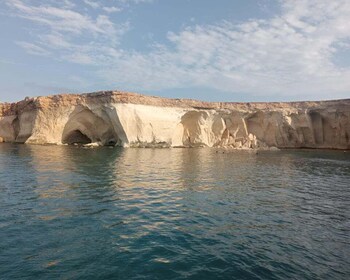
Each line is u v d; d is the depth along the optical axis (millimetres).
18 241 8766
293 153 44969
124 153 36344
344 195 16531
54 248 8391
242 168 26547
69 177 19000
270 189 17641
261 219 11742
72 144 50406
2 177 18609
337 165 30484
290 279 7156
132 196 14602
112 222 10727
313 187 18672
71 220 10758
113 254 8156
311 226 11070
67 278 6828
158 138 48406
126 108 47125
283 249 8906
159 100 51312
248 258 8211
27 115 52812
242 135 56844
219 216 11945
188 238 9508
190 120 55188
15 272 7000
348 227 11055
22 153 33750
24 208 12023
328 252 8781
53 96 49812
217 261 7973
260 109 57125
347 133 53312
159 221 11055
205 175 21875
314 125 57312
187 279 7000
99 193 14945
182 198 14641
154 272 7270
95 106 48094
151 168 24344
